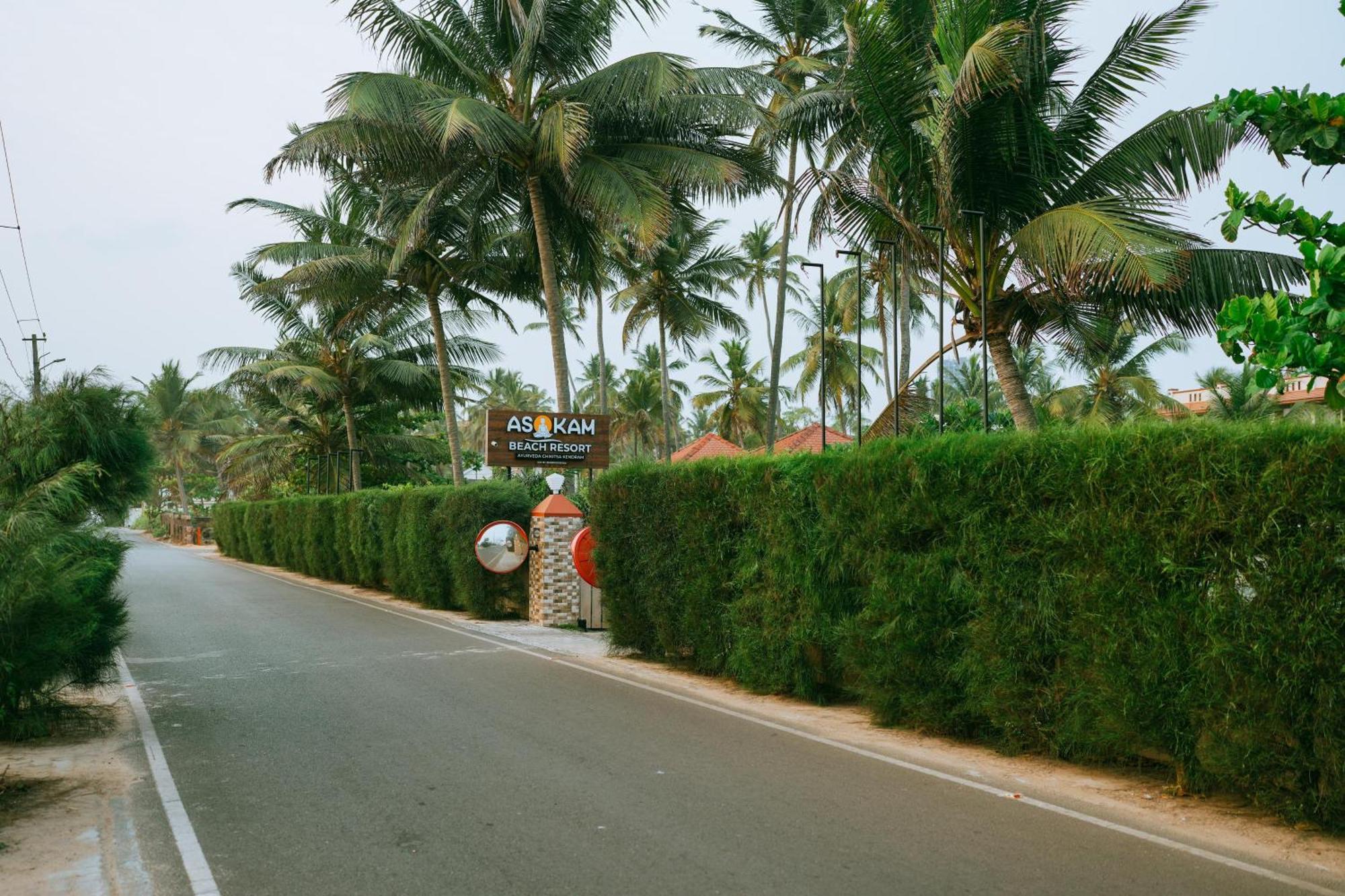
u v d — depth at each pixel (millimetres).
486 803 5629
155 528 82562
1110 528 5949
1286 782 5090
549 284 21516
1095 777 6176
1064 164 13336
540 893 4238
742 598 9391
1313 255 4059
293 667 11000
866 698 7863
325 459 39062
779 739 7297
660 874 4453
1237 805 5508
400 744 7145
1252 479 5180
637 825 5180
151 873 4543
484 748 6996
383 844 4918
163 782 6180
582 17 20359
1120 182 12891
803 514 8562
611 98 20047
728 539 9633
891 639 7441
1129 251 10438
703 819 5289
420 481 41281
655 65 19094
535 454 18391
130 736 7547
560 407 21297
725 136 21578
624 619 11438
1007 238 13258
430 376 34500
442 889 4301
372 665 11031
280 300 34219
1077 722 6203
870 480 7789
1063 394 40219
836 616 8281
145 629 14750
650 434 58375
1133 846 4824
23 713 7277
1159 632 5625
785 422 73938
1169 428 5754
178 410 66750
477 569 16188
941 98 12906
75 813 5523
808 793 5785
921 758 6699
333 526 24922
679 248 38281
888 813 5387
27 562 6711
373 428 39969
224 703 8852
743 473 9320
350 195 27453
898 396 14047
